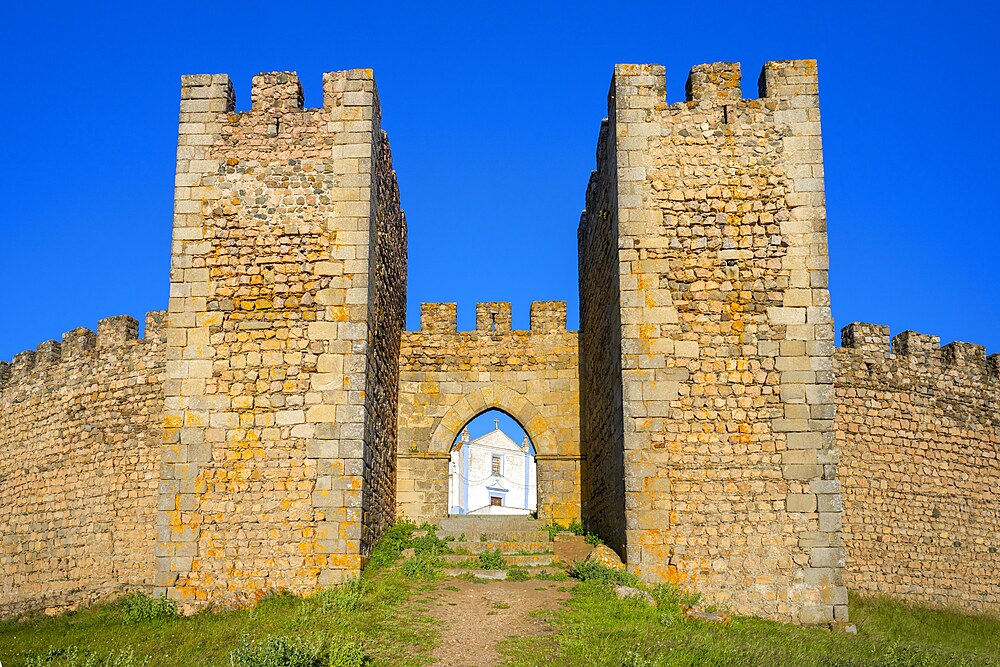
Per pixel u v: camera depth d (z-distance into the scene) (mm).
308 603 14547
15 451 24000
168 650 12664
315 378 16109
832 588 15070
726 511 15391
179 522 15641
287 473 15773
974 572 21359
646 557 15273
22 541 22969
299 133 17094
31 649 13141
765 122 16859
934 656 13633
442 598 14508
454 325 22156
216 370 16203
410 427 21516
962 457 21969
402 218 21891
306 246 16625
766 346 15977
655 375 15883
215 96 17281
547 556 17500
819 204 16500
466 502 53156
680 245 16375
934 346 22438
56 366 23344
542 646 11992
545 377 21844
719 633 13258
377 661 11500
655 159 16719
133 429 21234
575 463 21359
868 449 20875
